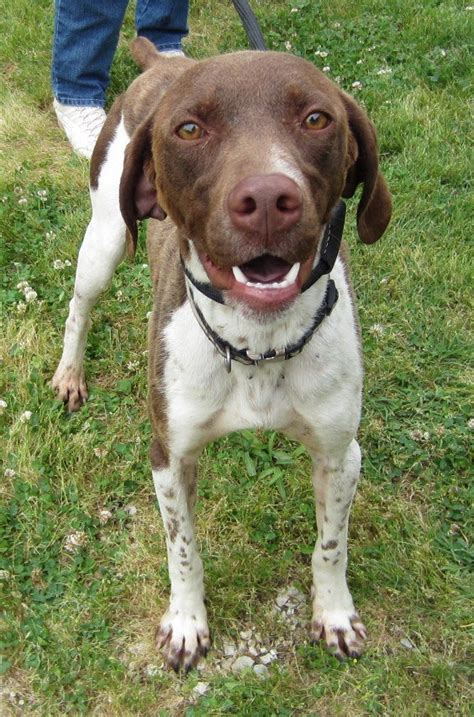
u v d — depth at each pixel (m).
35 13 2.11
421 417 1.19
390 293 1.35
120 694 0.94
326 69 1.82
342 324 0.83
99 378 1.27
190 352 0.83
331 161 0.72
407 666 0.96
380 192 0.83
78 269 1.16
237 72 0.71
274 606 1.02
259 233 0.65
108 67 1.75
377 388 1.22
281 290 0.69
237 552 1.05
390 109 1.69
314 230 0.68
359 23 2.02
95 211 1.13
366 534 1.07
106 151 1.10
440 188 1.52
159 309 0.89
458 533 1.07
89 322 1.21
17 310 1.32
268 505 1.10
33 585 1.03
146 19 1.75
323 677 0.95
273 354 0.80
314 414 0.85
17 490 1.11
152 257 0.99
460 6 2.11
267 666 0.97
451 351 1.26
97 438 1.18
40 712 0.93
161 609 1.01
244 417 0.85
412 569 1.03
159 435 0.89
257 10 2.10
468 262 1.38
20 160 1.68
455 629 0.98
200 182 0.71
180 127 0.71
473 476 1.12
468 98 1.75
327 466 0.90
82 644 0.98
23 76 1.91
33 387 1.22
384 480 1.12
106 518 1.08
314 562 0.97
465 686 0.94
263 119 0.70
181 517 0.92
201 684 0.95
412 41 1.94
